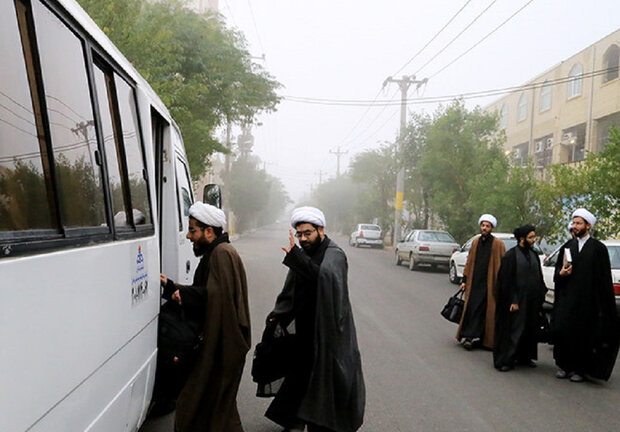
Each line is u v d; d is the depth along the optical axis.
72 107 2.25
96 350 2.26
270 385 4.21
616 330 5.95
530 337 6.71
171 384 3.84
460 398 5.49
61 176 2.09
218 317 3.54
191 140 13.74
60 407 1.90
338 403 3.41
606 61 23.22
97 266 2.29
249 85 15.86
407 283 15.46
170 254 4.52
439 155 21.94
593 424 4.82
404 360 6.94
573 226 6.17
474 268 7.63
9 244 1.60
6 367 1.52
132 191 3.12
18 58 1.81
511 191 16.66
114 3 8.76
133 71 3.43
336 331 3.39
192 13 15.07
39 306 1.73
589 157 12.62
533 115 29.38
